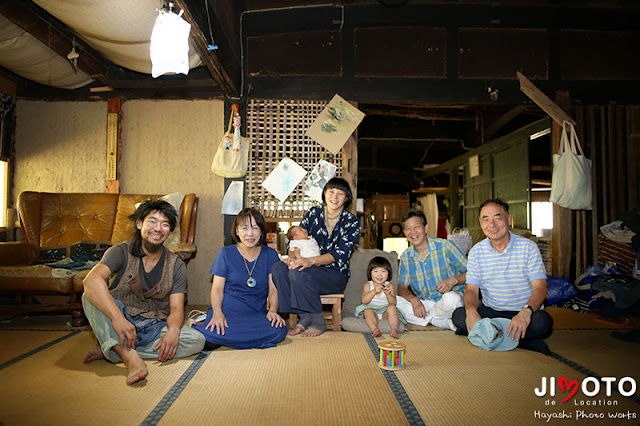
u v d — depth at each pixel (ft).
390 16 15.15
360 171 32.55
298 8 14.89
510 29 15.62
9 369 7.53
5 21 10.71
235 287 9.34
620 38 15.97
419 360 8.03
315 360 8.00
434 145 28.91
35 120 15.46
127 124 15.37
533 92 15.20
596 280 12.86
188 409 5.82
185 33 8.53
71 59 11.89
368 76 15.10
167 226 7.95
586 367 7.70
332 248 11.09
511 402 6.10
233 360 8.01
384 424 5.39
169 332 7.83
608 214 15.70
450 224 28.60
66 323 11.44
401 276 11.75
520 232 18.22
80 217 14.07
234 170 14.08
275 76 14.87
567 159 15.01
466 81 15.34
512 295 9.50
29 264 12.55
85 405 5.97
